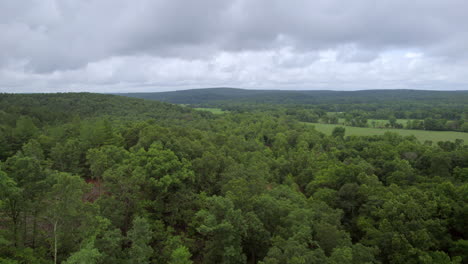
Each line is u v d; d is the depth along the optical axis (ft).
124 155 144.05
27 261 74.13
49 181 84.33
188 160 152.66
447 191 152.15
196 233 120.47
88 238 77.82
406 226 117.19
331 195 158.92
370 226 129.08
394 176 200.64
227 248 88.48
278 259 79.10
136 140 208.85
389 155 252.42
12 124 277.64
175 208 118.93
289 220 103.35
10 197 75.20
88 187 95.04
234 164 164.76
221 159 164.04
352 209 151.64
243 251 113.19
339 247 91.66
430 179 191.21
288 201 120.26
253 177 143.33
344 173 179.93
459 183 178.19
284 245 87.76
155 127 200.54
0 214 80.59
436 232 121.70
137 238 80.64
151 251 82.53
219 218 96.84
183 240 112.57
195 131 241.96
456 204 135.44
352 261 88.48
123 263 81.00
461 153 229.66
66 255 84.69
